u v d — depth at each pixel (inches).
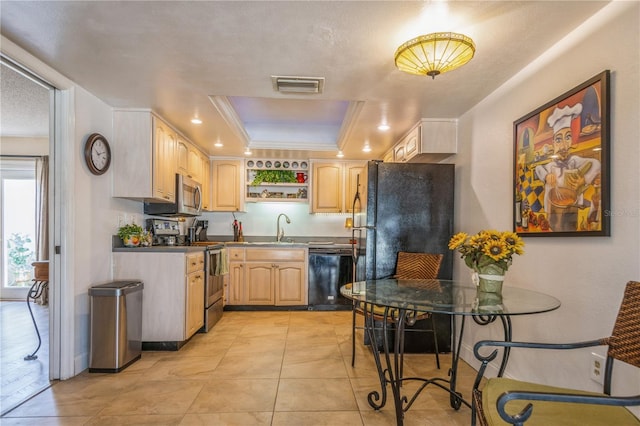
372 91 99.0
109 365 97.6
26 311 165.3
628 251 56.9
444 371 102.0
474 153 109.7
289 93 101.7
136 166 115.5
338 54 78.5
